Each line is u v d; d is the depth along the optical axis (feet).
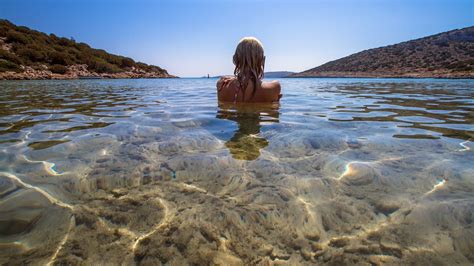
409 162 4.59
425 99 15.07
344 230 2.91
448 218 3.01
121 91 24.39
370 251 2.60
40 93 21.26
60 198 3.52
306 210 3.25
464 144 5.58
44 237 2.80
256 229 2.94
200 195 3.60
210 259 2.55
